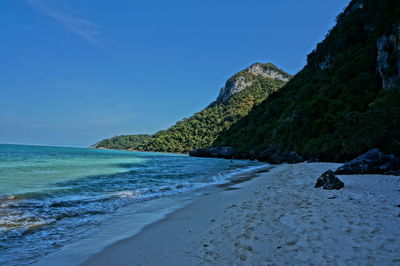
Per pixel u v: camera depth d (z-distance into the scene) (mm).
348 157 20469
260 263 3203
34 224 5672
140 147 181250
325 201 6410
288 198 7273
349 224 4371
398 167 11922
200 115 177625
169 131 176375
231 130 107188
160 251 3967
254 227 4680
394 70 31172
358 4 70625
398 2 38906
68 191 9852
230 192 9859
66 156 40969
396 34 32031
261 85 199375
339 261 3057
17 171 16078
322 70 68250
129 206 7543
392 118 16844
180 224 5512
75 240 4660
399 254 3139
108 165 25078
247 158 61656
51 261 3744
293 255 3342
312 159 27703
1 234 4973
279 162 37344
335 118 35156
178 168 24359
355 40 58906
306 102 48094
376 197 6617
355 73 44656
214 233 4621
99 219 6117
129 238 4703
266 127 66250
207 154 74688
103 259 3775
